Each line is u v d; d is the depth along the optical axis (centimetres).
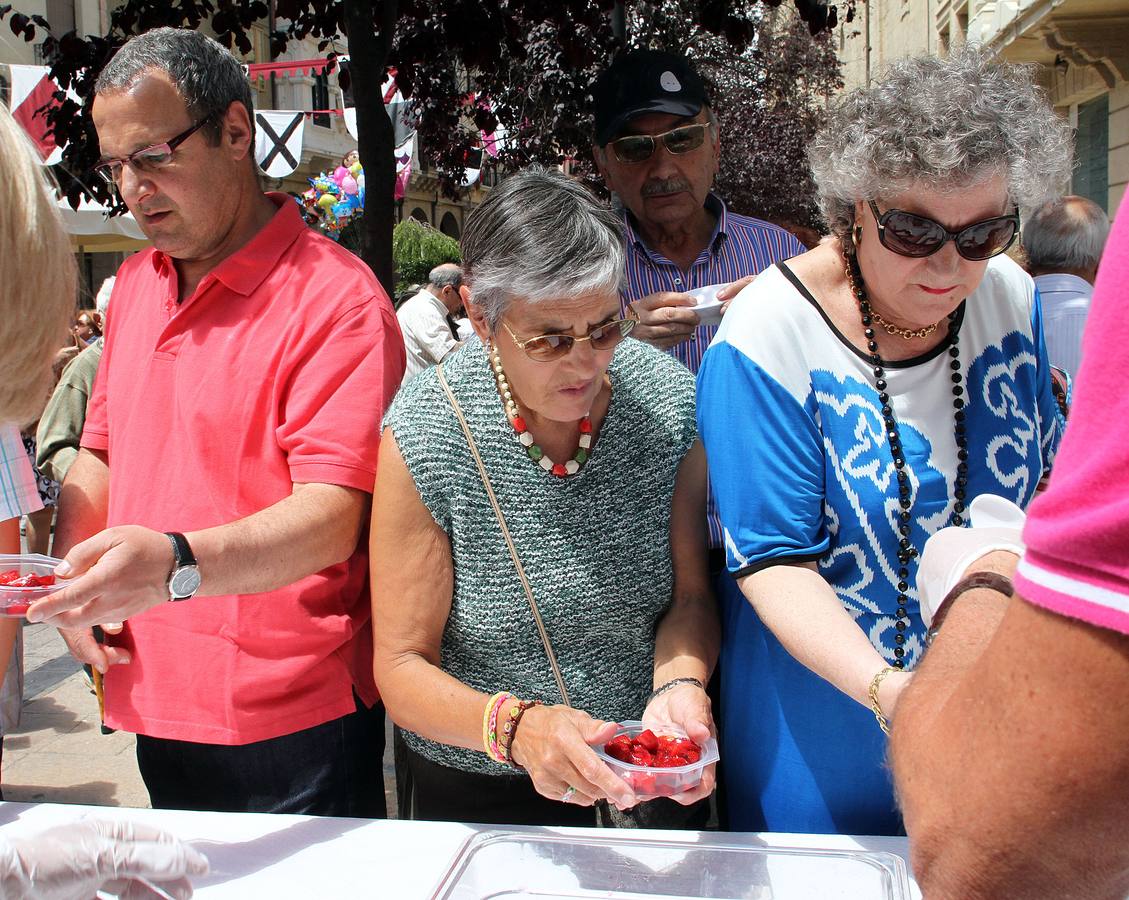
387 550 157
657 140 253
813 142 154
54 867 100
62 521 203
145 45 179
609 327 145
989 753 69
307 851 140
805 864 132
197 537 149
